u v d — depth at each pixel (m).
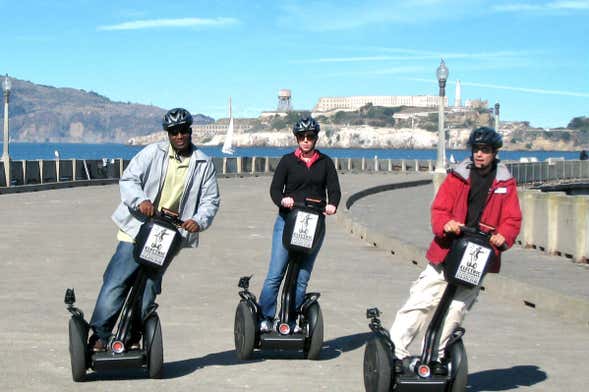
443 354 6.43
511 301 11.89
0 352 8.17
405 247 16.22
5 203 28.17
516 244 18.88
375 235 18.45
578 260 15.44
